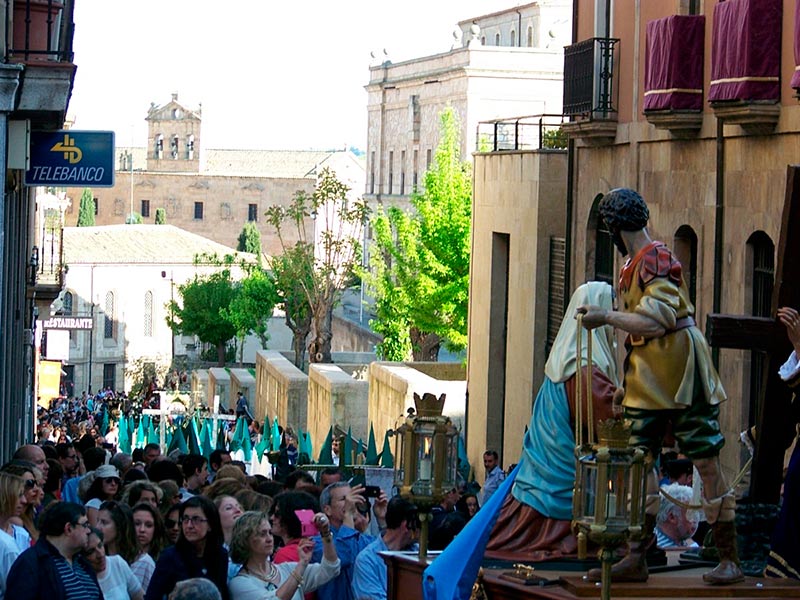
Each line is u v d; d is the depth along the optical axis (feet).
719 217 70.54
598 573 24.88
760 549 28.55
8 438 78.43
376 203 396.16
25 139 56.54
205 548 33.53
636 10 82.84
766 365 27.94
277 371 178.50
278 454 83.35
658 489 26.68
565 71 91.35
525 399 104.32
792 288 27.17
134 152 572.10
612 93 86.33
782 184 64.54
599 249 91.86
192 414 171.32
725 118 66.18
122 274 386.93
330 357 240.73
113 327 387.34
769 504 28.73
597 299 27.61
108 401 221.05
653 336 25.75
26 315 114.21
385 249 220.02
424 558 27.68
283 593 33.35
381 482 63.36
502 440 113.39
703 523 36.78
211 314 340.18
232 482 41.70
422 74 362.74
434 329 196.85
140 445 129.08
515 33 358.64
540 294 102.27
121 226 400.88
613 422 22.49
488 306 114.21
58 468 47.34
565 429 26.99
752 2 64.23
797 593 25.21
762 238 67.26
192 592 27.14
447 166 196.54
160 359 391.86
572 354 27.30
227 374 231.09
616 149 86.38
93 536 33.83
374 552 35.76
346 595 36.94
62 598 31.91
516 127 111.04
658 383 25.82
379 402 136.77
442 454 27.55
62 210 208.74
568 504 26.76
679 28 72.33
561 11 347.56
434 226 195.00
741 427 67.26
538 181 101.65
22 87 53.52
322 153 557.33
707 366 25.94
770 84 64.64
